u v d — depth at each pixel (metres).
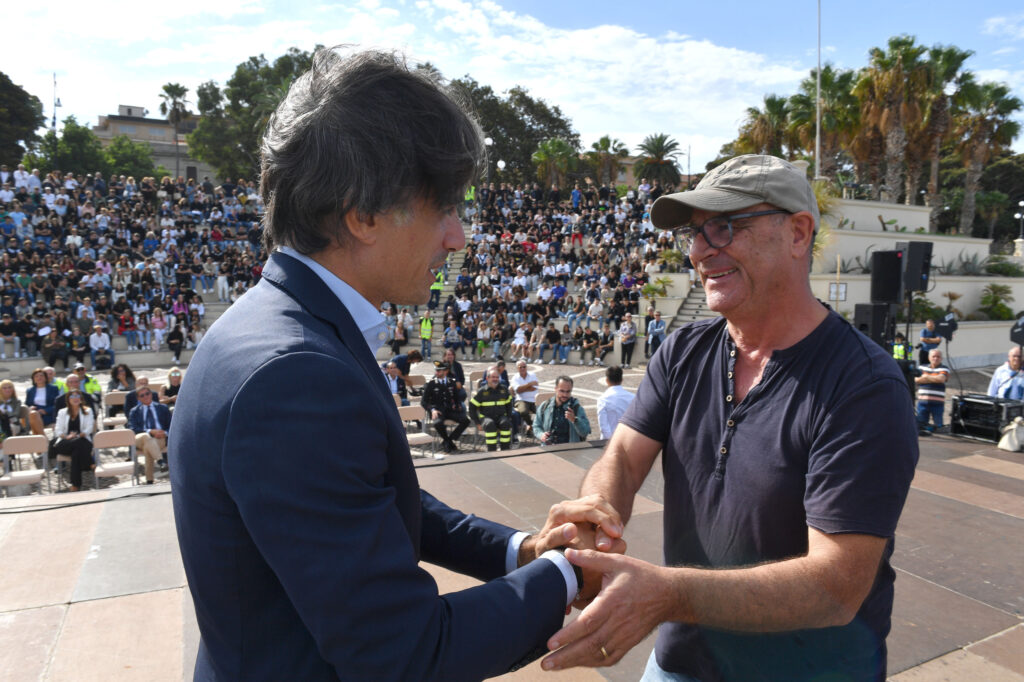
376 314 0.94
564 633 0.93
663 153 40.12
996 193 40.91
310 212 0.86
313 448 0.71
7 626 2.98
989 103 26.73
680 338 1.45
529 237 24.69
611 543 1.19
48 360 16.69
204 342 0.87
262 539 0.70
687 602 1.00
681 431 1.34
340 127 0.83
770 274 1.19
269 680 0.78
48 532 4.09
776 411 1.16
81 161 47.16
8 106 38.72
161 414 8.05
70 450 7.14
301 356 0.75
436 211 0.91
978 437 6.67
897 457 1.04
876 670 1.17
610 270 21.36
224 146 46.09
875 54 22.92
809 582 1.03
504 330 19.03
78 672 2.64
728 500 1.21
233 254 22.61
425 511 1.25
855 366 1.10
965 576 3.42
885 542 1.05
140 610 3.14
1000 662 2.66
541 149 39.91
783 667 1.15
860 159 26.47
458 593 0.85
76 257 20.55
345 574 0.70
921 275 8.80
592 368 17.53
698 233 1.25
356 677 0.72
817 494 1.07
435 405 8.87
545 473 5.35
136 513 4.43
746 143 26.72
